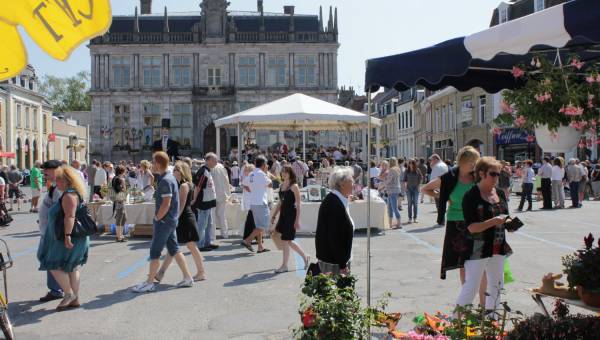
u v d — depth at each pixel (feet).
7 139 187.01
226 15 196.34
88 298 28.37
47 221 27.94
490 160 19.76
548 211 71.67
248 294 28.76
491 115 128.88
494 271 20.80
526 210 73.20
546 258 37.32
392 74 19.89
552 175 76.28
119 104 195.42
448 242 21.35
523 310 24.45
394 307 25.53
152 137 195.21
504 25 16.31
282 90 195.72
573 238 46.83
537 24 15.25
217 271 34.86
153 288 29.81
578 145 21.40
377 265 35.81
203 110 195.93
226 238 49.96
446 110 157.89
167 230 29.53
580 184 82.74
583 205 80.74
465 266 20.36
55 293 28.27
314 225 53.11
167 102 195.21
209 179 43.32
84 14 10.66
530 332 15.12
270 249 43.73
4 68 11.34
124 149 194.18
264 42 195.11
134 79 195.00
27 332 22.80
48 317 24.98
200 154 194.18
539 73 20.24
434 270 34.09
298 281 31.68
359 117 57.57
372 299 26.89
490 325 15.83
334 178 22.07
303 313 16.11
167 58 195.52
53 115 254.06
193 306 26.53
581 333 14.87
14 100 191.52
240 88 195.00
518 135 120.67
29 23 10.79
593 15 14.01
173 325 23.54
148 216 52.06
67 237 25.52
